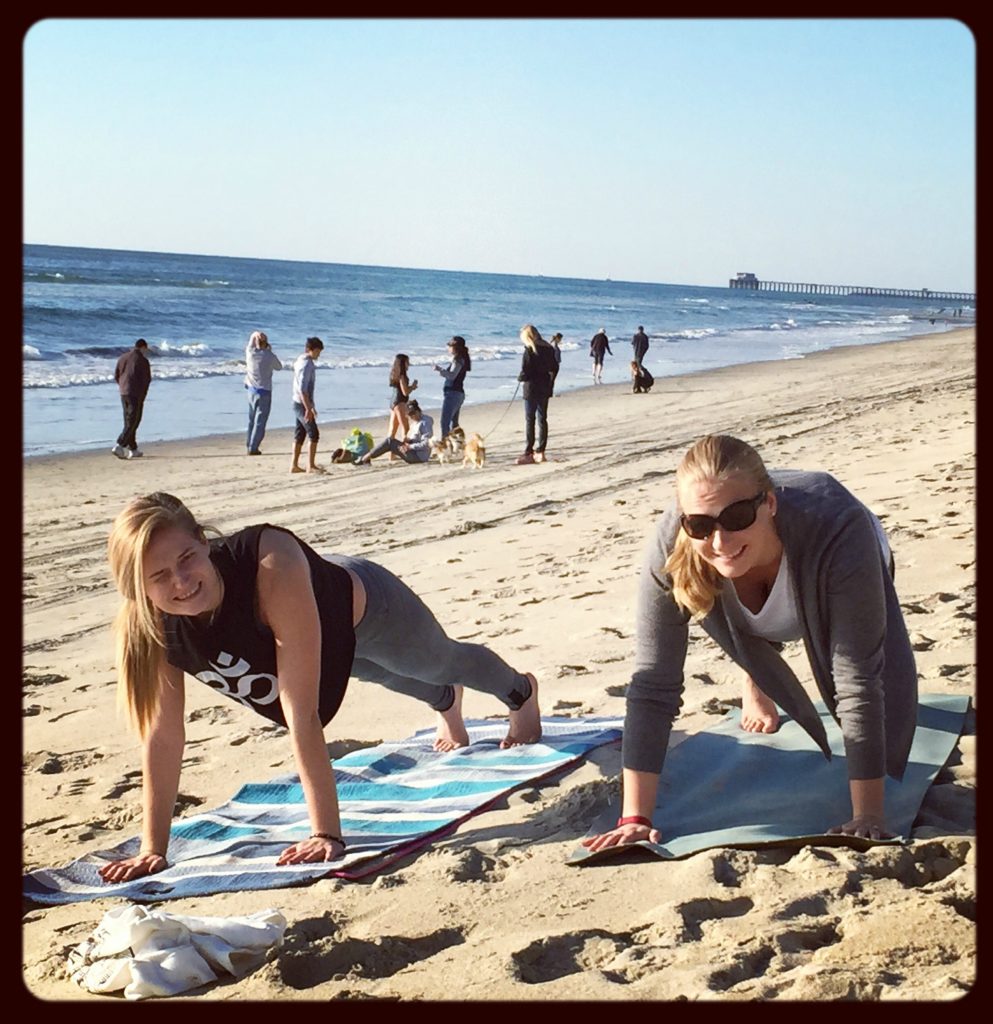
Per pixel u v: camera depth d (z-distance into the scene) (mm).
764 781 3752
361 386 25562
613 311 75750
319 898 3199
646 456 14078
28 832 4035
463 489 12531
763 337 52062
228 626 3447
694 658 5215
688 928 2768
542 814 3701
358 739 4816
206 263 129625
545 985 2508
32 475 14117
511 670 4312
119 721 5383
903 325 71125
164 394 22625
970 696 4188
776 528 3184
